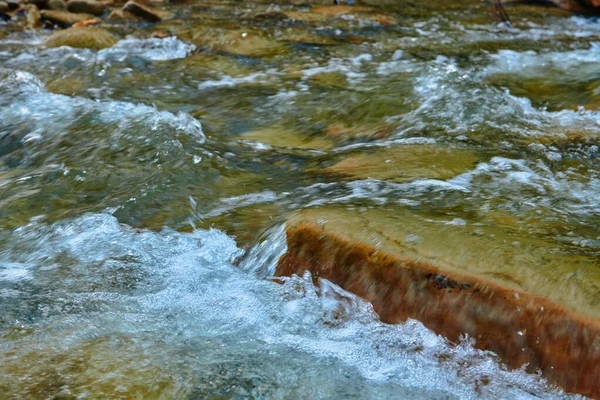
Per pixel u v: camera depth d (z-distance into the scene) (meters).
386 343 3.02
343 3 11.70
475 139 5.34
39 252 3.78
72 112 5.82
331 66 7.68
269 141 5.66
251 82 7.23
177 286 3.47
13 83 6.91
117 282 3.49
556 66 7.80
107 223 4.05
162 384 2.68
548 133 5.52
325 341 3.06
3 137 5.47
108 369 2.75
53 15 10.27
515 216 3.74
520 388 2.76
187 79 7.40
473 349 2.90
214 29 9.45
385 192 4.20
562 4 11.34
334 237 3.37
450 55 8.25
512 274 2.98
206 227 4.02
